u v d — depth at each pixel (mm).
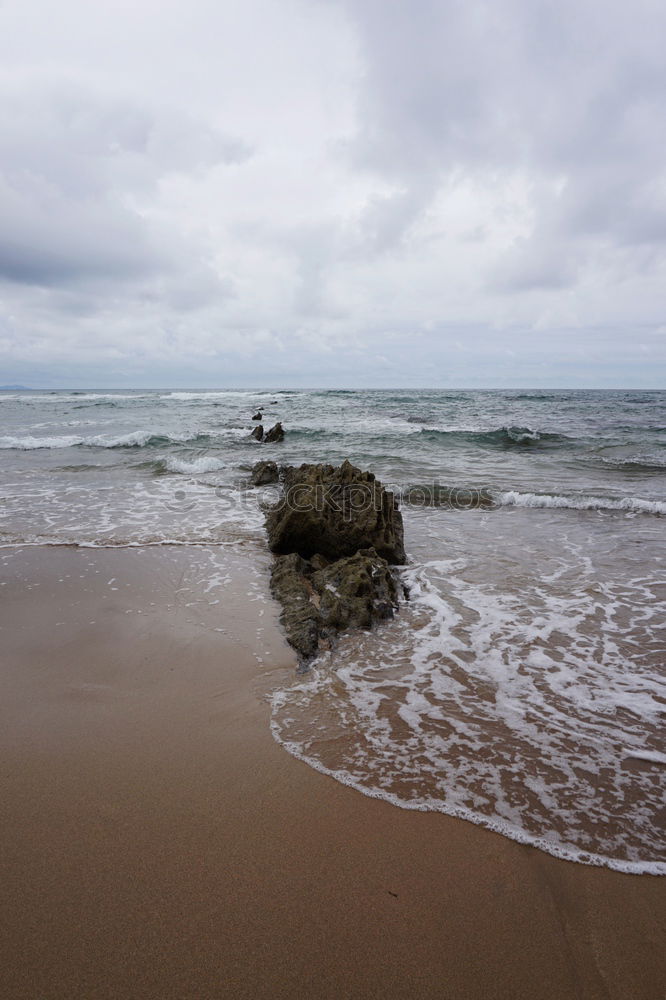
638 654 4754
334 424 27578
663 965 2051
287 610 5480
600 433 23891
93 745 3367
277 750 3361
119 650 4660
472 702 3973
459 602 5996
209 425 27047
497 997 1941
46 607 5574
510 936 2170
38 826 2688
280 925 2197
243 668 4402
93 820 2736
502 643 4973
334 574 6191
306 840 2643
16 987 1931
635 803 2932
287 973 2014
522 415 33594
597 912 2279
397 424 27531
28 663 4414
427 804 2910
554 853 2586
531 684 4242
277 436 21203
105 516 9570
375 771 3182
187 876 2412
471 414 34312
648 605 5883
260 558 7406
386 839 2662
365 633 5180
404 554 7574
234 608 5645
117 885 2357
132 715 3711
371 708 3871
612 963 2062
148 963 2035
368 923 2213
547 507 10953
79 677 4203
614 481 13594
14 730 3508
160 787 2996
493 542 8430
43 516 9492
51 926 2168
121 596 5906
